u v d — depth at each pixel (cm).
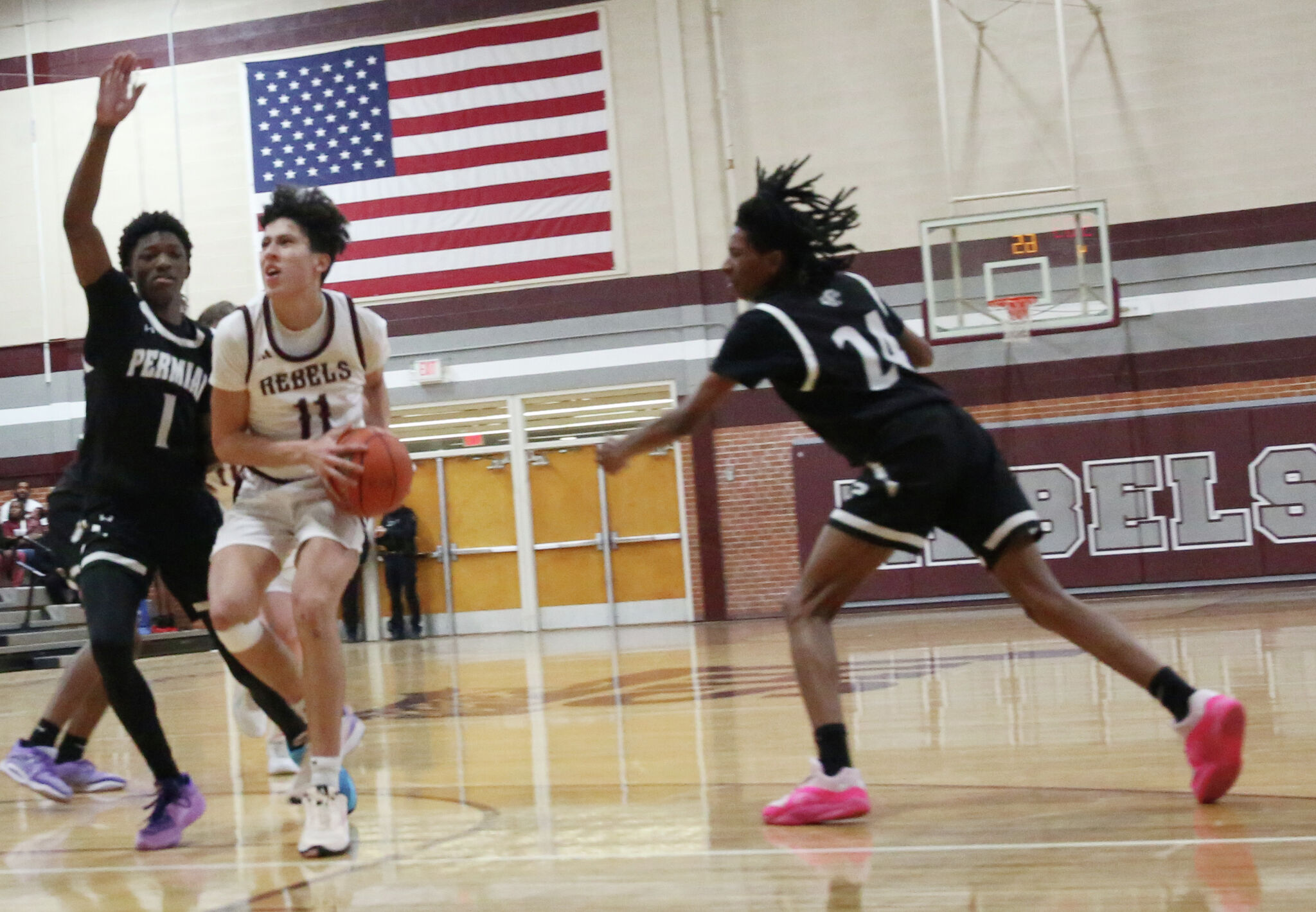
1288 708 480
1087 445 1491
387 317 1681
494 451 1659
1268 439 1442
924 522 330
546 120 1639
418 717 690
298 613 325
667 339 1614
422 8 1666
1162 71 1492
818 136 1568
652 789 400
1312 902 222
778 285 355
